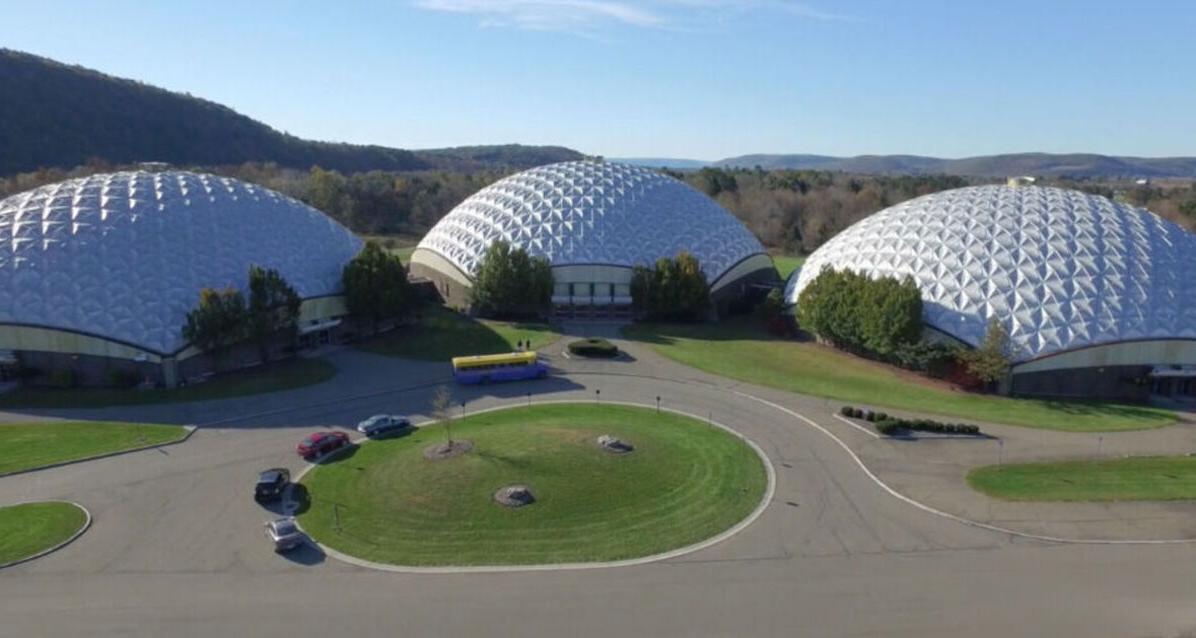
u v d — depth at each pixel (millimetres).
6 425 42938
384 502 32094
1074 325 50312
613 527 30031
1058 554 28281
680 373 54312
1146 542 29344
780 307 68688
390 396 48750
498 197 80125
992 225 57656
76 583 25938
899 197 148500
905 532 29953
